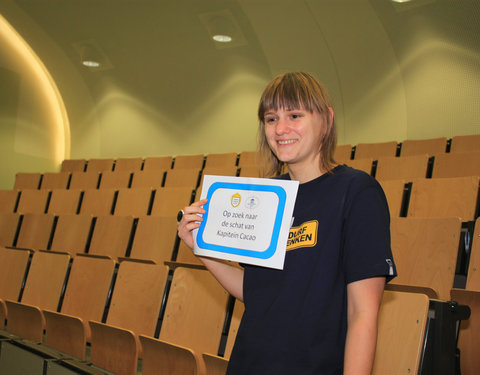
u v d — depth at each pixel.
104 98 5.91
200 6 4.71
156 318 1.73
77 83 5.95
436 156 2.83
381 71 4.23
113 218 2.80
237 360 0.74
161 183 3.94
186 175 3.73
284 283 0.73
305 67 4.62
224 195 0.84
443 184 2.28
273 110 0.79
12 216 3.40
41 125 6.02
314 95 0.78
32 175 4.96
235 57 4.99
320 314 0.69
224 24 4.68
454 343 1.14
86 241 2.90
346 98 4.48
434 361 1.10
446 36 3.81
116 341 1.62
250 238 0.79
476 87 3.69
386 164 3.00
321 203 0.75
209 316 1.59
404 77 4.09
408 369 1.09
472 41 3.69
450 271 1.67
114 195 3.53
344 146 3.75
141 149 5.69
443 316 1.12
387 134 4.21
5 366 1.66
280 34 4.57
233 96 5.08
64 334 1.85
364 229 0.69
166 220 2.56
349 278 0.69
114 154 5.88
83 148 6.12
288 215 0.77
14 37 5.68
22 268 2.41
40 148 6.00
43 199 3.96
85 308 2.00
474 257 1.61
